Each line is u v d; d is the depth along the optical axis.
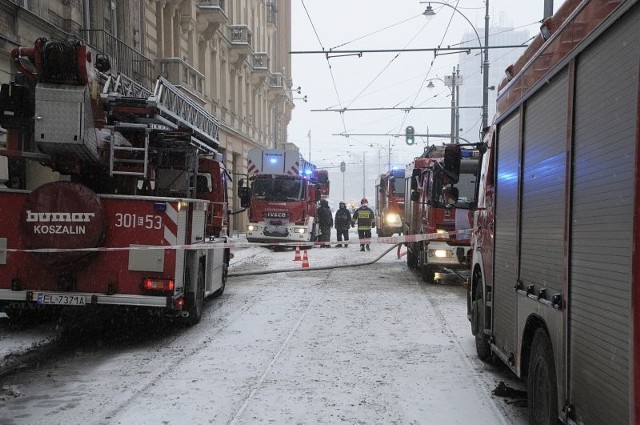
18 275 7.02
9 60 12.31
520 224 4.69
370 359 6.71
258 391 5.51
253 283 13.37
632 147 2.63
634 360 2.54
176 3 23.61
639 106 2.56
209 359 6.67
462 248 12.74
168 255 7.07
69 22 15.16
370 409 5.06
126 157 7.52
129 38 19.20
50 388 5.56
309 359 6.68
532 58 4.42
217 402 5.19
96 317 8.58
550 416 3.77
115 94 6.99
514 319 4.84
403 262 18.73
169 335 7.94
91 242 6.82
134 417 4.80
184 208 7.43
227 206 11.94
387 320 9.05
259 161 22.50
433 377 6.03
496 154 5.78
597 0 3.09
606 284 2.88
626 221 2.67
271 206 22.41
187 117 8.48
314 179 26.22
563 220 3.57
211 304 10.45
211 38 28.58
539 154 4.20
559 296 3.60
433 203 7.22
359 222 22.98
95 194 6.91
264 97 44.31
